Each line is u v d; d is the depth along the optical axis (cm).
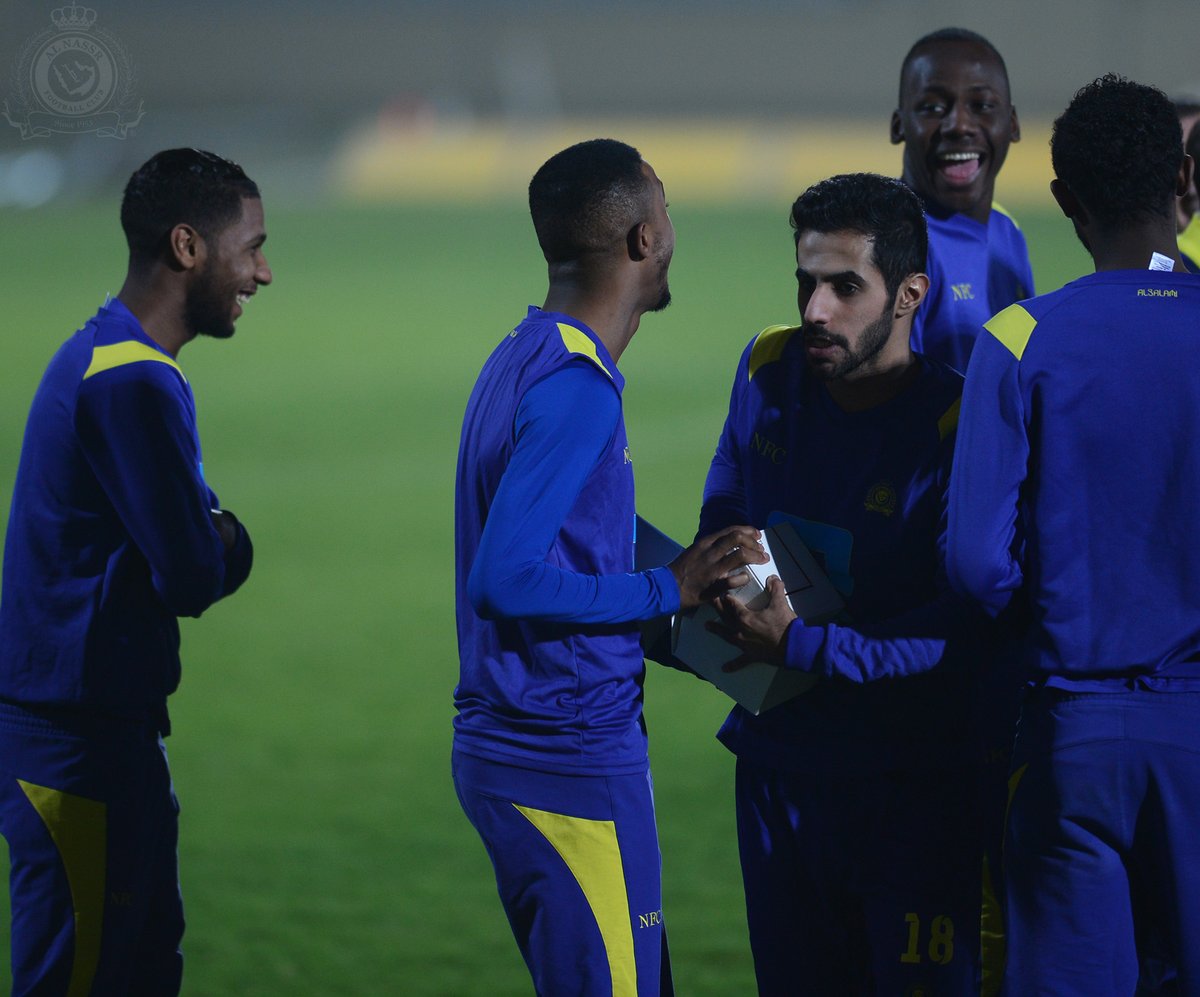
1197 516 776
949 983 883
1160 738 779
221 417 4059
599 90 14912
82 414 919
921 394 867
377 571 2598
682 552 854
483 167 13212
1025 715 830
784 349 924
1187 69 13138
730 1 14325
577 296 838
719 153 13262
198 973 1207
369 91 14988
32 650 934
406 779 1678
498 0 14662
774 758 895
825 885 896
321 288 7081
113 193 12556
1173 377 775
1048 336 792
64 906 935
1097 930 802
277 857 1459
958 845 886
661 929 859
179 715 1897
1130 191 798
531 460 774
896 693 872
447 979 1200
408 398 4325
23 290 6712
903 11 14025
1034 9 13362
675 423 3856
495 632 832
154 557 924
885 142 13088
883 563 873
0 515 2872
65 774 930
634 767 841
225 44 14775
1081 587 795
